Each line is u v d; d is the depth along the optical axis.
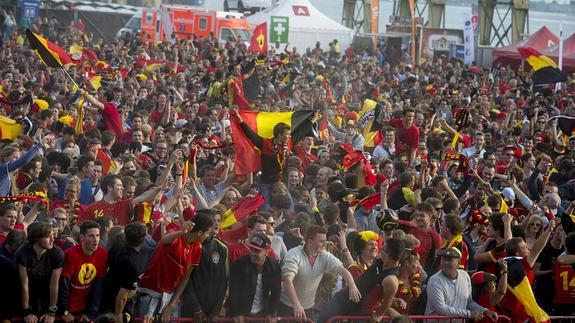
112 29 92.69
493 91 51.56
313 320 15.16
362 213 19.00
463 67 64.38
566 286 16.42
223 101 34.19
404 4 83.88
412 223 16.98
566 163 25.34
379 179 22.67
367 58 69.94
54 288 13.74
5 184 18.77
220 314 15.13
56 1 90.44
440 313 14.87
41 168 20.11
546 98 43.94
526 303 15.66
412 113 26.95
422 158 26.19
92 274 14.02
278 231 17.86
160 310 14.52
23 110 28.59
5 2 86.56
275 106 33.97
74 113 29.56
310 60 59.47
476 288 15.69
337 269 14.83
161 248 14.16
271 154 21.00
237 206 16.45
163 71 48.22
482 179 21.98
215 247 14.43
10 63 46.19
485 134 33.00
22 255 13.56
